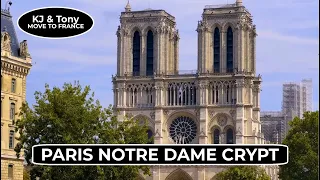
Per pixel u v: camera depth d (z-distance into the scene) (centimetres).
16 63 15262
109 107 12875
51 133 12088
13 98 15250
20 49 15712
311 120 17362
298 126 17525
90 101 12656
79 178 11738
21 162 15362
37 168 12006
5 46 14988
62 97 12256
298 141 16925
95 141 12769
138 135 13838
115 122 13088
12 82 15275
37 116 12244
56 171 11656
